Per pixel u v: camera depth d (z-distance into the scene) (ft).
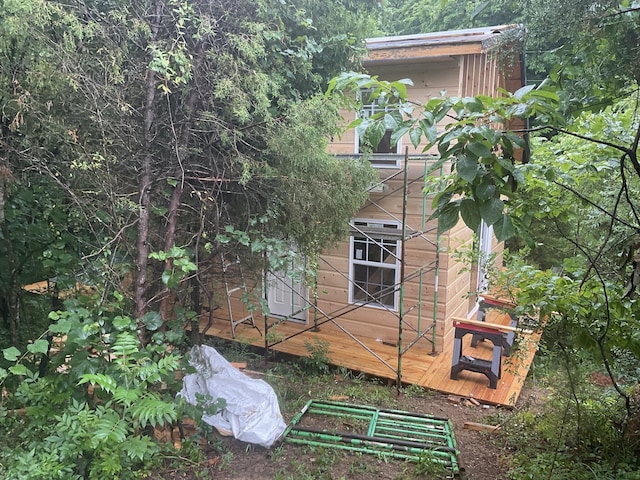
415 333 23.91
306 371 21.47
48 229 12.83
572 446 13.25
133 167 11.62
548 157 14.62
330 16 15.07
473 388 19.45
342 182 14.16
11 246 13.96
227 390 13.93
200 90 11.73
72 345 10.44
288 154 12.54
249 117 12.18
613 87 10.62
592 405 13.85
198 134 12.50
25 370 9.77
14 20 8.73
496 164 6.79
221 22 11.81
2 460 9.24
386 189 23.02
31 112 9.67
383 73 23.03
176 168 12.12
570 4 9.63
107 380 9.02
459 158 6.45
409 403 18.54
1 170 9.82
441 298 23.17
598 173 12.54
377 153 23.22
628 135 12.65
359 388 19.53
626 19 9.39
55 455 8.98
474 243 17.17
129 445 9.30
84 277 11.81
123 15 10.39
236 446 13.35
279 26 13.17
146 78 11.18
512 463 13.44
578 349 11.64
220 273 14.61
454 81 21.52
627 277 10.49
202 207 12.56
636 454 12.49
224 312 26.71
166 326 12.83
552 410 14.61
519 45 11.69
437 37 21.56
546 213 12.78
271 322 27.07
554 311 10.91
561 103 10.18
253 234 13.82
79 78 9.82
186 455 12.42
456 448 14.08
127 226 11.39
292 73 14.11
